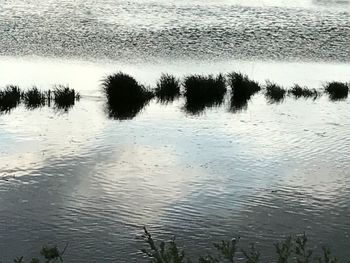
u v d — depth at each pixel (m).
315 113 25.56
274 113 25.22
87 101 26.66
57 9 62.09
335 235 11.09
